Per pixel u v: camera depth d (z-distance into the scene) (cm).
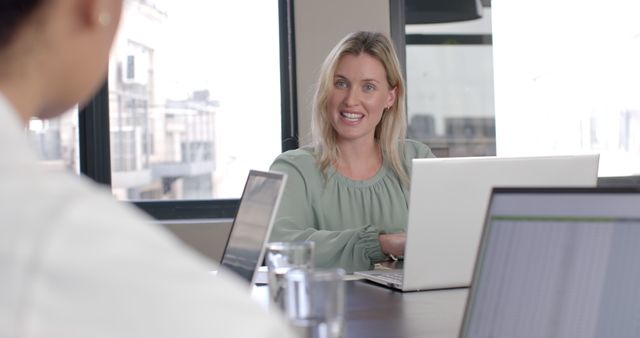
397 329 167
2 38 56
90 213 48
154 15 422
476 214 210
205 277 49
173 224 407
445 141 439
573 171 216
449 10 435
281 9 421
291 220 268
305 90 415
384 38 293
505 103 439
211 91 427
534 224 125
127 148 423
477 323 127
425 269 211
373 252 249
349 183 284
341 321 144
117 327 45
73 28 58
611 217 122
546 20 437
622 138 437
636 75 435
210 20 425
